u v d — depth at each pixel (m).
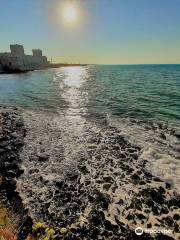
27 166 9.89
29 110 21.88
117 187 8.09
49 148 11.88
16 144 12.46
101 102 24.88
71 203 7.33
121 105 22.83
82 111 20.73
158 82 49.22
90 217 6.68
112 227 6.26
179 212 6.72
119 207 7.04
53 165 9.95
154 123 15.98
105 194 7.71
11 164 10.08
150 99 25.91
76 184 8.38
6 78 73.69
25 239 5.82
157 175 8.72
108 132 14.23
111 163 9.95
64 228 6.18
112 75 82.31
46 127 15.73
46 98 29.02
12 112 20.81
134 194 7.63
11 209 7.00
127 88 37.78
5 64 120.00
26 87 43.28
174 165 9.44
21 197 7.66
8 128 15.43
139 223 6.37
